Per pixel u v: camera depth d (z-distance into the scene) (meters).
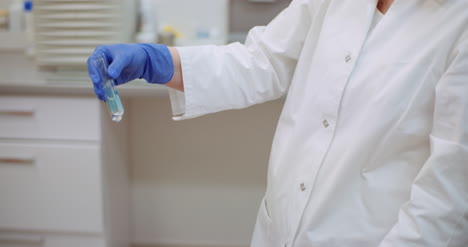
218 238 2.05
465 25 0.65
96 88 0.79
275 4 1.85
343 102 0.76
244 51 0.93
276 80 0.94
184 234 2.05
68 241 1.60
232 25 1.89
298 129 0.83
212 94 0.90
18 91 1.42
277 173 0.88
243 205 2.01
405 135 0.70
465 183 0.62
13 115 1.46
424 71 0.68
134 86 1.42
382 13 0.78
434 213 0.63
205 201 2.01
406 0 0.73
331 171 0.77
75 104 1.45
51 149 1.48
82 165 1.50
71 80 1.49
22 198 1.53
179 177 1.98
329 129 0.78
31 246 1.60
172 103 0.95
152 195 2.01
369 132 0.71
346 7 0.81
